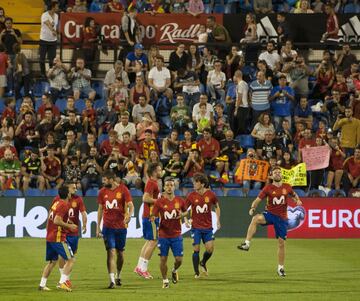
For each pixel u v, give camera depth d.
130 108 75.06
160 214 42.03
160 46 83.06
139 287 42.31
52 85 78.38
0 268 49.44
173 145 70.31
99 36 81.56
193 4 83.31
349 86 78.38
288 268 50.53
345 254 57.66
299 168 66.62
